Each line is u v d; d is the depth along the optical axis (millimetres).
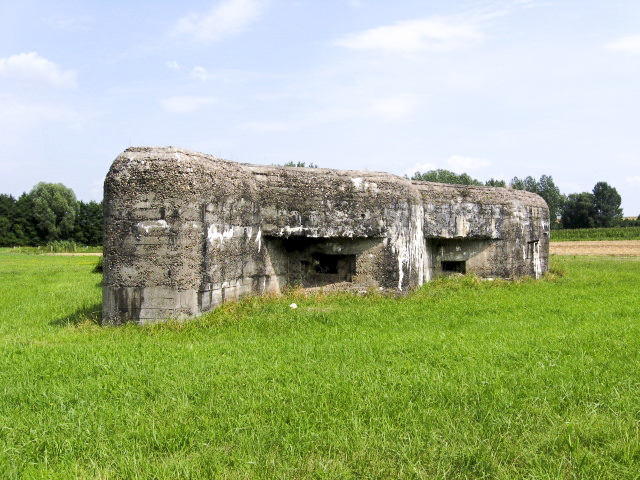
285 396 5246
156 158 8680
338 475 3830
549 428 4570
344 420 4762
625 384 5555
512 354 6688
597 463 4012
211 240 9156
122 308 8719
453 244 14727
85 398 5266
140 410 4930
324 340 7746
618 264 23516
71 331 8586
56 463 4047
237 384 5617
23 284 15805
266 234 10891
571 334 7992
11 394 5355
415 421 4664
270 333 8242
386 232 11625
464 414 4867
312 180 11195
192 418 4773
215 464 3973
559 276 17016
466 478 3838
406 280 12008
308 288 11781
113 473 3906
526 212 15766
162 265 8602
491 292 12852
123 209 8688
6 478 3760
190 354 6855
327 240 11789
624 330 8227
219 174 9445
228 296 9766
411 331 8406
